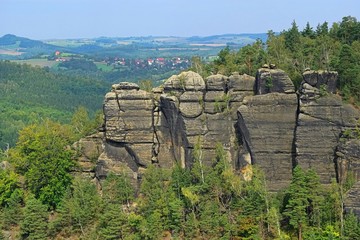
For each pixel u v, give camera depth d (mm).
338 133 80000
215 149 87000
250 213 77000
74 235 83500
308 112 80938
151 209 81750
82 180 89438
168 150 91000
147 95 90938
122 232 79250
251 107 83938
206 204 79625
